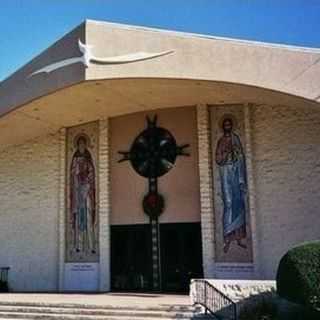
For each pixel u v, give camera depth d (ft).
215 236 70.74
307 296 41.81
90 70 62.85
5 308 56.65
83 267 77.36
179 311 51.83
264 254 67.51
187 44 62.18
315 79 59.88
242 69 61.26
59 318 52.80
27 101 69.87
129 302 56.44
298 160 67.31
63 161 81.20
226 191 71.26
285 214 67.05
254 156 70.18
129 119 78.95
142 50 62.54
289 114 68.74
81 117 78.43
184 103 74.18
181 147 75.36
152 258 74.28
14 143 84.84
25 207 83.30
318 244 43.60
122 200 77.41
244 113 71.61
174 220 74.13
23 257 81.76
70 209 79.92
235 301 52.24
